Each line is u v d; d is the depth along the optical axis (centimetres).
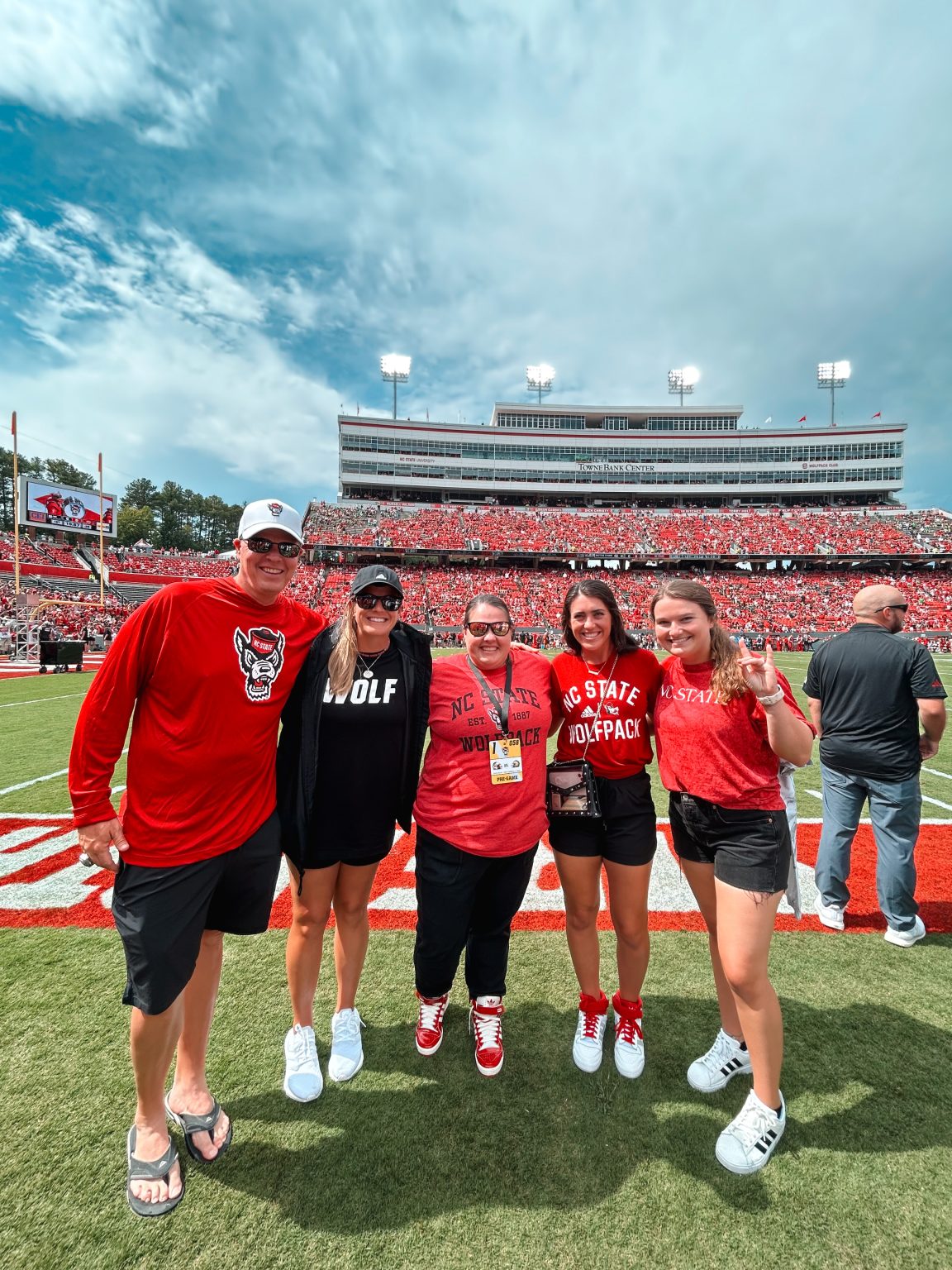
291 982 221
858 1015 259
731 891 193
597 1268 153
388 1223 164
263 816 197
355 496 5531
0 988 278
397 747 218
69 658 1759
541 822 231
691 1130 196
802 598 4116
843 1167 182
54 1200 171
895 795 316
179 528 8288
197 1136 186
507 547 4584
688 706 207
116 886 177
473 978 235
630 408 5900
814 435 5575
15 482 2473
